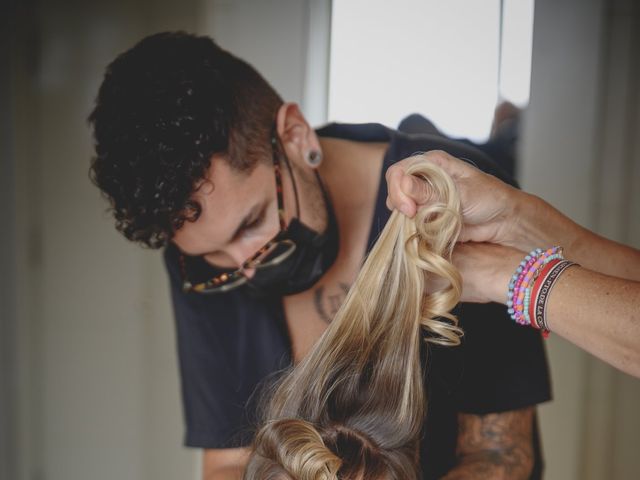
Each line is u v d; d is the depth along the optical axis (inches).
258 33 59.7
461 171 31.2
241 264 40.8
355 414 33.2
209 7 59.9
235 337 47.8
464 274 31.6
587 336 27.9
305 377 33.9
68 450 65.7
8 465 64.2
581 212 62.7
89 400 65.5
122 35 60.9
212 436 48.4
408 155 44.8
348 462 31.6
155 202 35.9
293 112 40.9
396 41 58.7
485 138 59.4
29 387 64.4
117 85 37.1
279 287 42.2
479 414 44.1
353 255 44.8
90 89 61.2
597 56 60.4
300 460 30.8
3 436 63.9
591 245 33.7
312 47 59.3
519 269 29.8
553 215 32.9
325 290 45.7
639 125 62.7
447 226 29.8
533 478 48.0
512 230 32.4
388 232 32.0
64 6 60.5
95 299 64.4
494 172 45.6
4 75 60.1
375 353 32.8
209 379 48.5
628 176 63.1
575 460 67.9
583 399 67.4
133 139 35.5
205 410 48.6
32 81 60.9
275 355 46.9
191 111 35.7
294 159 41.2
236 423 48.0
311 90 59.6
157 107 35.5
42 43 60.7
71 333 64.6
